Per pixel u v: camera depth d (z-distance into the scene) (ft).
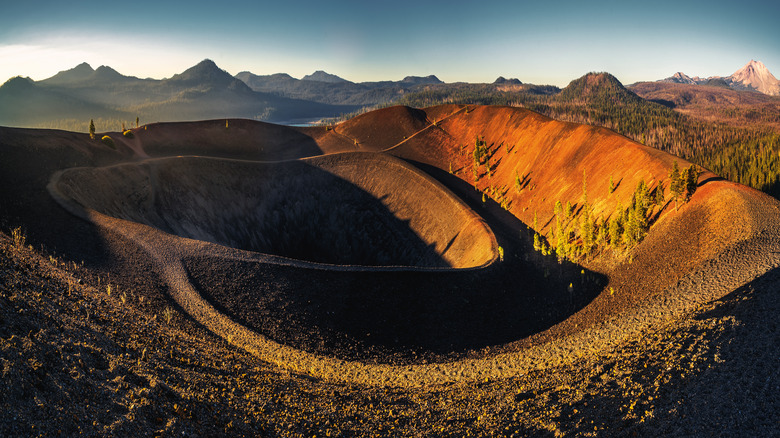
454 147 606.96
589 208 359.05
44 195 272.72
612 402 100.58
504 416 108.37
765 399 81.25
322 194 478.18
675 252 244.22
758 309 120.98
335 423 104.22
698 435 79.05
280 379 126.93
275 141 615.16
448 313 221.25
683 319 149.79
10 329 76.28
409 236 424.46
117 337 104.83
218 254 226.99
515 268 283.18
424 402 126.00
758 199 256.52
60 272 152.97
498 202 461.78
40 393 64.75
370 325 202.39
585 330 200.03
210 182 443.32
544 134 498.69
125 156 447.42
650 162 343.87
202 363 116.06
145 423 72.28
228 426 86.02
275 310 196.65
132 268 202.80
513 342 203.41
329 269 229.45
